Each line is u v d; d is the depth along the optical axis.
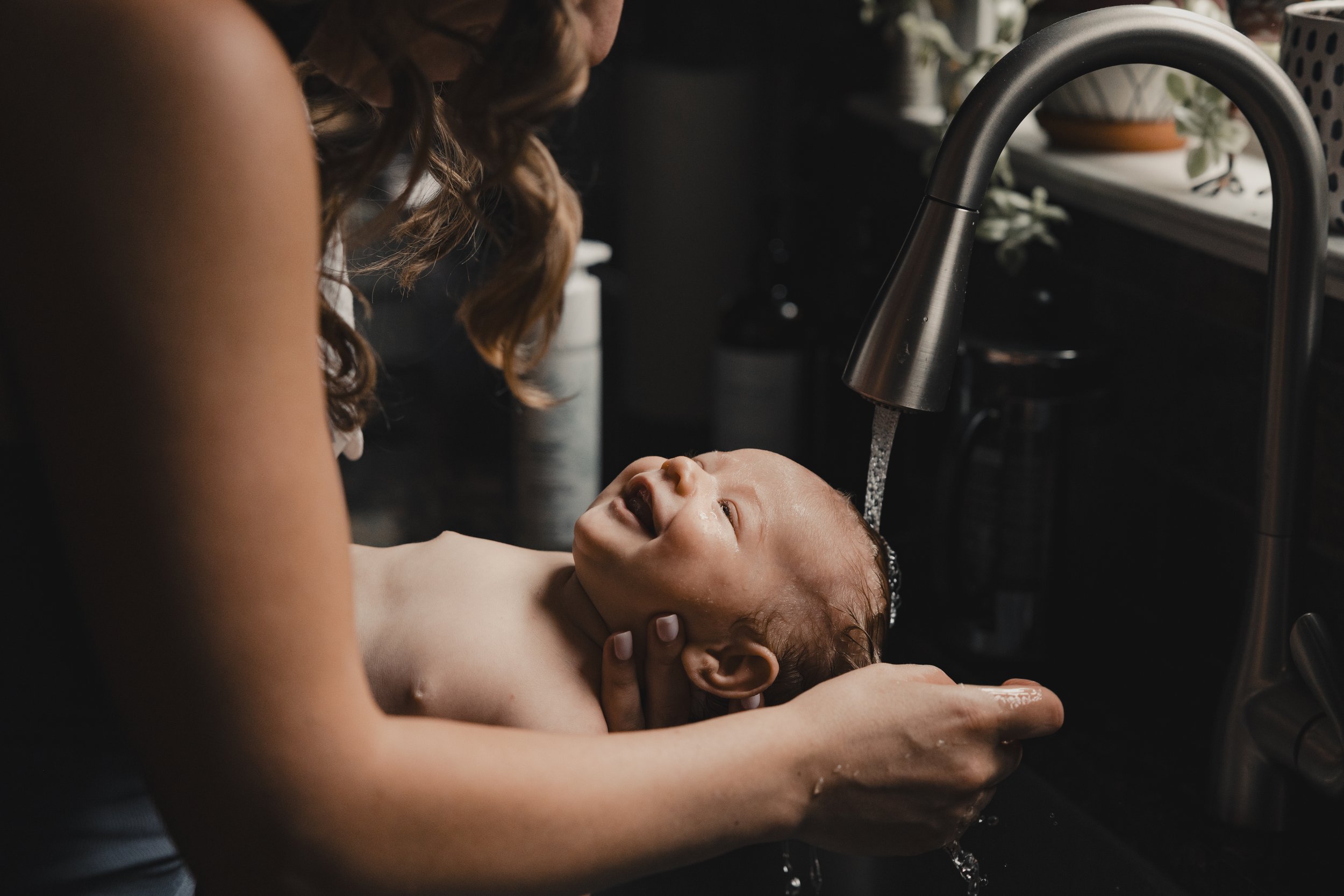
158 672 0.44
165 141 0.41
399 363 1.63
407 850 0.48
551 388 1.30
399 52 0.53
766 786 0.55
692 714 0.82
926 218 0.62
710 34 1.77
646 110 1.72
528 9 0.50
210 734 0.44
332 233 0.69
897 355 0.62
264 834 0.46
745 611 0.78
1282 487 0.74
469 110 0.53
